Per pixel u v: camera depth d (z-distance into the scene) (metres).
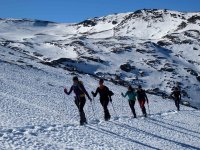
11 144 11.53
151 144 15.21
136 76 110.38
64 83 43.97
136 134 17.00
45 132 14.23
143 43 152.38
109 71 110.44
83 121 17.08
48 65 66.06
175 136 18.34
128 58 128.62
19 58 64.50
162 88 103.31
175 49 153.50
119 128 17.83
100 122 18.88
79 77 57.28
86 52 131.62
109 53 132.62
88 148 12.55
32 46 148.00
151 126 20.27
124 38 171.00
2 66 44.72
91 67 110.56
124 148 13.45
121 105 30.91
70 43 150.00
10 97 23.25
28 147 11.45
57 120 17.64
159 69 120.31
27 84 33.78
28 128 14.45
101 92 19.50
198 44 162.50
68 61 110.25
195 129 21.86
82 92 17.11
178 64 130.62
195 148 16.05
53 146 12.06
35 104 22.27
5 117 16.02
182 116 28.02
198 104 95.94
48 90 32.78
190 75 119.56
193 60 141.88
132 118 22.52
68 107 23.84
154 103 38.25
